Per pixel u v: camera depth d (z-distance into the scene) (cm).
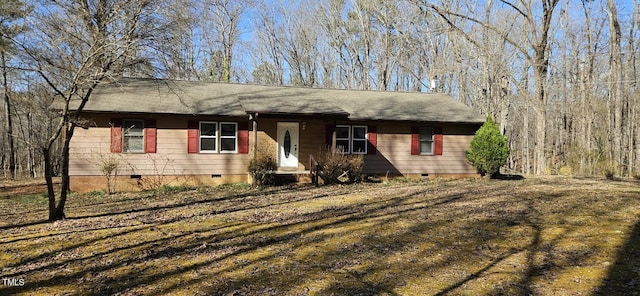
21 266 600
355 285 508
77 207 1148
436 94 2211
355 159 1645
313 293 483
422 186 1526
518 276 527
